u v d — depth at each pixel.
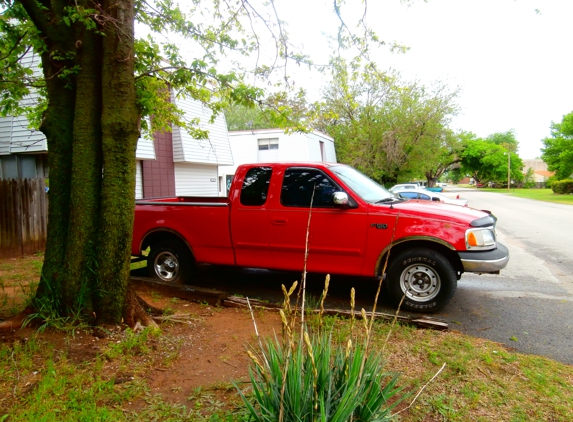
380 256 4.72
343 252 4.86
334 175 5.00
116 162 3.72
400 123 26.33
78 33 3.75
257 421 1.86
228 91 4.90
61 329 3.55
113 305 3.73
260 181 5.31
